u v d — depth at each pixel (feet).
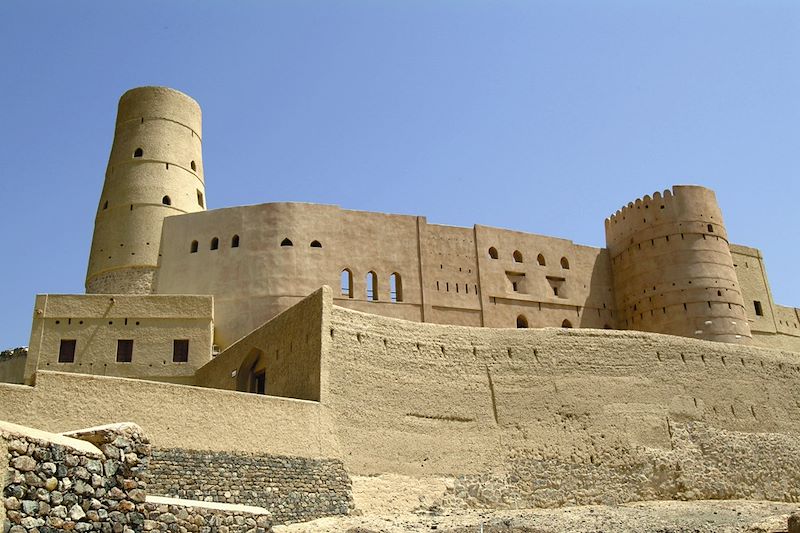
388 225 138.31
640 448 98.22
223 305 126.62
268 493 70.74
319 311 83.41
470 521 74.23
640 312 149.89
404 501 80.53
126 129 142.51
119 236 133.49
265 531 44.91
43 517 32.40
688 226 148.56
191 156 144.97
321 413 78.33
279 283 127.03
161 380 110.63
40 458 32.89
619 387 100.68
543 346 98.48
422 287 136.77
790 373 117.08
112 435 36.45
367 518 73.67
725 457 103.96
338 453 77.92
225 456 69.31
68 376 64.34
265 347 92.89
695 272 145.07
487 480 87.04
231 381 97.86
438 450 85.71
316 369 81.00
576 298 152.56
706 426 104.94
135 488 36.86
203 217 133.39
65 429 62.59
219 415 70.64
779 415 112.47
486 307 141.79
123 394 66.28
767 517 83.20
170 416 67.77
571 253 155.84
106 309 113.19
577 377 98.53
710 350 110.73
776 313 170.60
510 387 93.91
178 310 114.83
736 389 110.22
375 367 85.20
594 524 75.36
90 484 34.83
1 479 31.04
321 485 75.00
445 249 142.00
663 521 78.84
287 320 89.35
